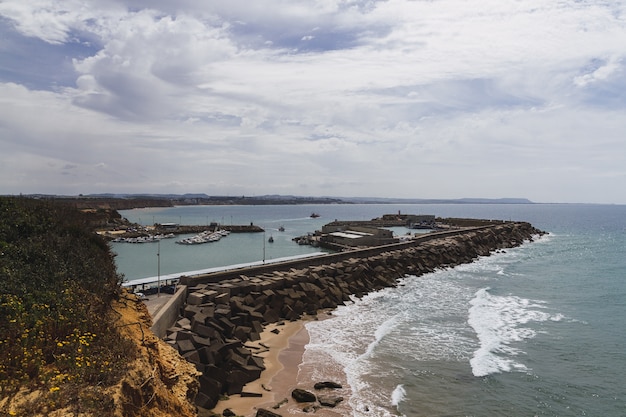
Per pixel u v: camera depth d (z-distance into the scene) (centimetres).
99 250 1889
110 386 883
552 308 3766
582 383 2269
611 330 3139
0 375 811
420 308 3750
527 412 1972
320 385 2130
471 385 2209
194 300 3070
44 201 2017
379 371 2347
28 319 983
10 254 1334
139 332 1342
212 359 2167
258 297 3434
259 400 1992
